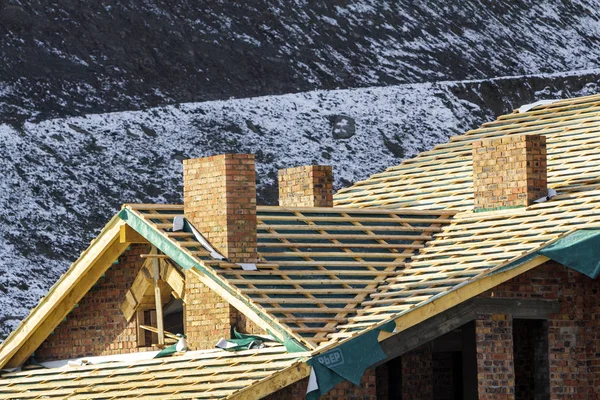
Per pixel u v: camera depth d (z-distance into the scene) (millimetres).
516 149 61125
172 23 154375
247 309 53500
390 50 171125
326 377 50531
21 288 111938
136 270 61594
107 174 128125
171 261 59312
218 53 154250
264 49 158875
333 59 164125
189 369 55969
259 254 57000
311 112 151000
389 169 74438
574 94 170875
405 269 58188
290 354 52094
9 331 107062
